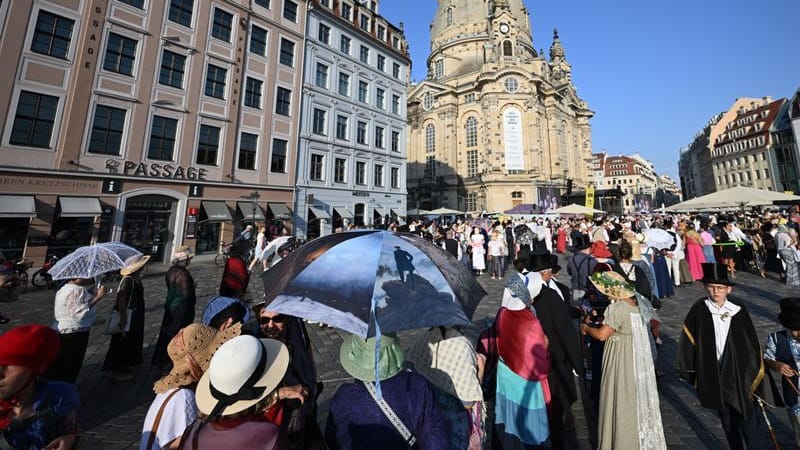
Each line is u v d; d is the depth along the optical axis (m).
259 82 22.30
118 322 5.11
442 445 1.74
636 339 3.13
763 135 59.53
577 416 4.29
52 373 4.18
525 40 68.69
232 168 20.61
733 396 3.09
